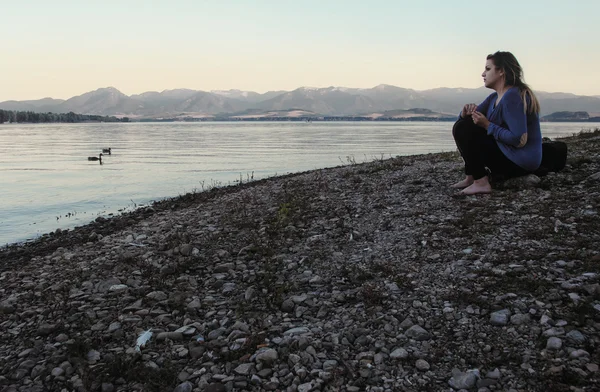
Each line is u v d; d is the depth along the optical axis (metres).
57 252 11.10
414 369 4.28
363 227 9.08
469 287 5.71
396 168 16.81
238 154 55.94
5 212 20.03
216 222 11.58
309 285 6.62
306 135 131.50
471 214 8.45
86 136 132.25
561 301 5.01
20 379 4.66
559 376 3.84
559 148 9.73
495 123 8.57
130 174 34.84
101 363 4.81
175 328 5.64
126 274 7.87
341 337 4.98
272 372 4.44
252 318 5.69
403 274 6.45
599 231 6.73
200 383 4.33
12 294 7.61
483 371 4.12
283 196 13.93
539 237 6.88
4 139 112.50
